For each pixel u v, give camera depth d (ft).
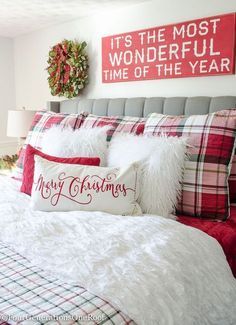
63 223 4.44
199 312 3.62
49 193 5.24
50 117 7.66
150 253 3.71
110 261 3.51
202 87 7.27
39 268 3.43
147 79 8.13
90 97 9.72
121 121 6.89
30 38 11.66
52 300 2.88
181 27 7.32
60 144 6.42
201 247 4.20
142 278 3.29
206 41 6.97
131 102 8.05
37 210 5.24
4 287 3.08
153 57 7.92
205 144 5.48
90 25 9.41
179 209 5.60
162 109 7.45
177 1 7.42
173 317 3.19
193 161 5.48
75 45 9.39
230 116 5.60
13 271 3.37
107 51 8.95
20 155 7.64
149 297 3.15
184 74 7.41
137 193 5.30
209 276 3.95
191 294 3.57
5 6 8.48
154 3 7.84
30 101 12.17
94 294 3.00
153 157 5.39
